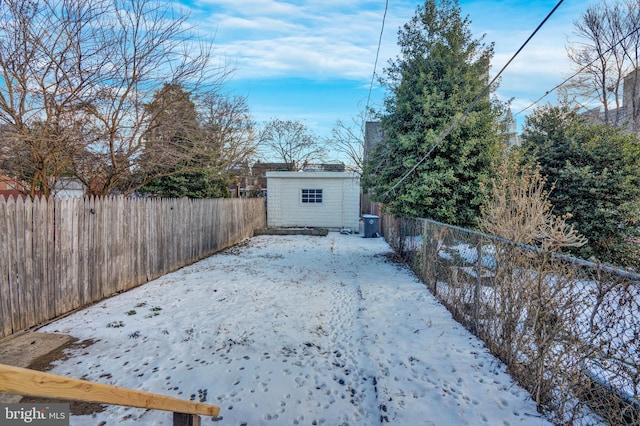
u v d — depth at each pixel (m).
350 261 8.03
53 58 4.73
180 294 5.23
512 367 2.83
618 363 1.97
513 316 2.92
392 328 3.90
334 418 2.37
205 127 8.21
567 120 7.20
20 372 0.88
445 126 6.37
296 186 15.16
